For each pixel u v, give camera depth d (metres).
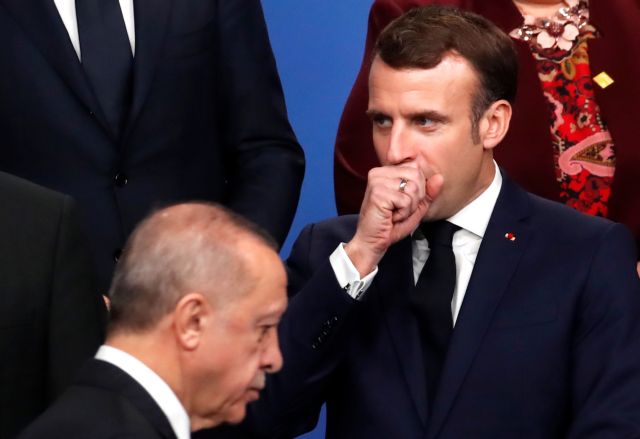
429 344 8.62
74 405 6.37
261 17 10.88
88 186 10.00
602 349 8.44
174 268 6.49
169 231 6.57
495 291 8.52
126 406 6.38
